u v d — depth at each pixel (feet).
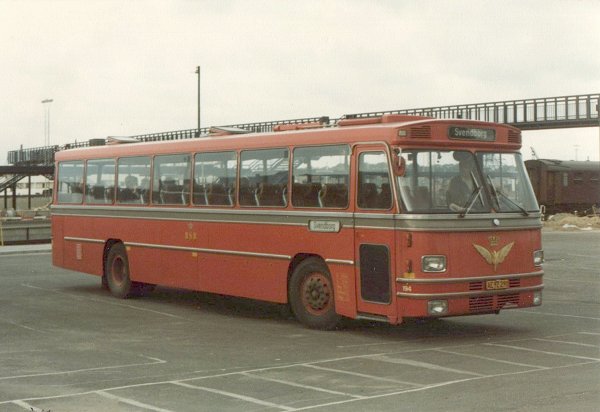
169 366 37.11
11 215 218.59
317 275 47.83
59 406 29.50
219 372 35.63
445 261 42.42
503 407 28.14
